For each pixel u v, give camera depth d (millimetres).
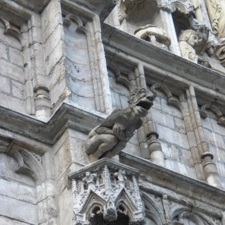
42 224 23500
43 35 27703
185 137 29516
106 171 23141
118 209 22703
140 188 26000
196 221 26812
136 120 23625
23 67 27047
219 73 31500
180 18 34344
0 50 27000
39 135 24922
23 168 24359
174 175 26641
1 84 26109
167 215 25969
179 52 32438
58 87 25906
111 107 26172
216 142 30328
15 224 23250
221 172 29406
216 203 27359
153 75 30375
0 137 24422
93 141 23922
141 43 30219
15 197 23812
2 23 27781
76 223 22531
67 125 24578
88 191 22953
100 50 27719
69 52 27125
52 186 24094
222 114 31391
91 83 26656
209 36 34875
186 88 30797
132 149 27797
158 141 28156
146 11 33781
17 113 24625
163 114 29656
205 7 36656
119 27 32781
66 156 24156
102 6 28922
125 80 29688
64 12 28156
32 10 28297
